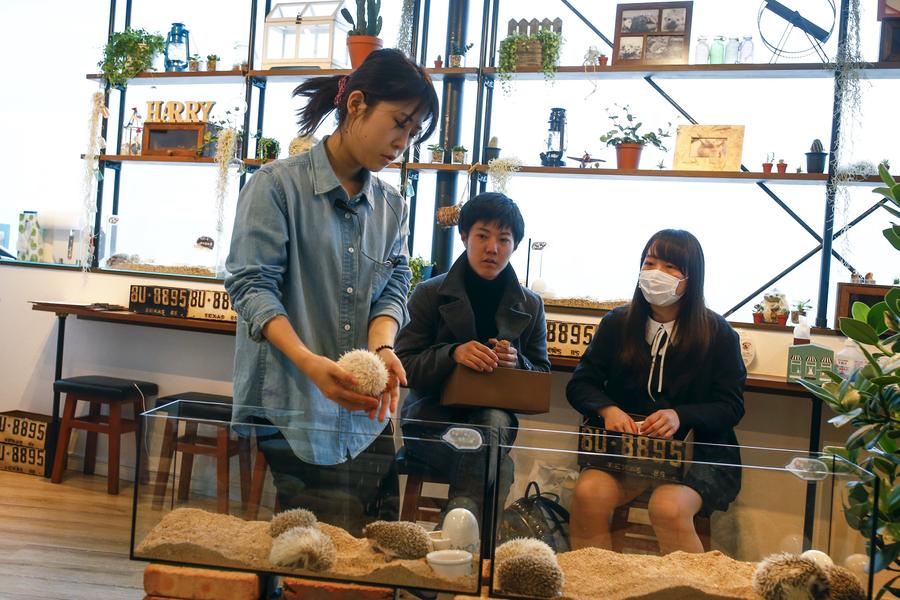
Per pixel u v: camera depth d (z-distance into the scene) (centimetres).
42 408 436
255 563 127
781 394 307
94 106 427
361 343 172
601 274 376
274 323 150
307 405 162
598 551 126
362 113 158
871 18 339
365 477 127
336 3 403
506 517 125
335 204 167
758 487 125
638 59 353
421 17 402
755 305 341
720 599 120
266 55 409
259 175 162
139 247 445
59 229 446
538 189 383
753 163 356
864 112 333
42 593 249
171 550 129
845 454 204
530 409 229
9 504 340
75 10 464
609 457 128
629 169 344
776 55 341
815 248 348
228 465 128
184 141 420
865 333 198
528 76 368
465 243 261
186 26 443
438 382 239
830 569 121
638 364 255
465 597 127
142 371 418
